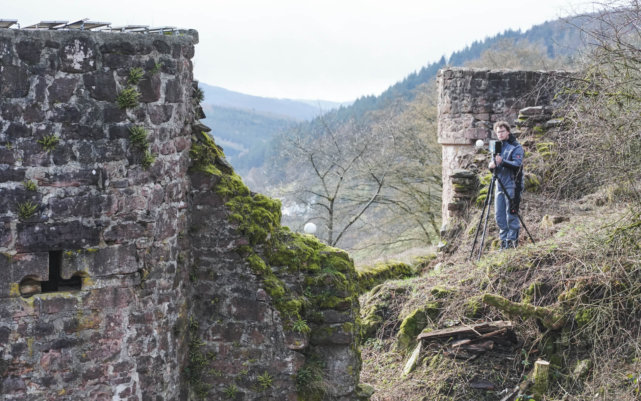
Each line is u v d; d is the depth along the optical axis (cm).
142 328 594
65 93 542
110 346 578
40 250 544
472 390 811
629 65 816
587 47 871
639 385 727
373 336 970
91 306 567
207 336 694
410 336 918
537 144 1247
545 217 1081
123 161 572
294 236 739
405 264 1447
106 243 570
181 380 664
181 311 650
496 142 981
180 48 609
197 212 688
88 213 559
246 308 691
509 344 839
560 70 1500
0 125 522
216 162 703
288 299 698
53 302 552
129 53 568
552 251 893
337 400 714
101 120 559
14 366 543
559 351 809
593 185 1152
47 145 539
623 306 799
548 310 817
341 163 2397
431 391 821
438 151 2458
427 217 2477
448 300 916
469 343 844
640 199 807
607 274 813
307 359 715
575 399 755
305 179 2475
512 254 916
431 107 2589
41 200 541
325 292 720
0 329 536
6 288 534
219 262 690
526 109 1303
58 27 560
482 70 1526
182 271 657
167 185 612
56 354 556
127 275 581
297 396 696
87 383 570
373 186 2489
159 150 598
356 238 2736
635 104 809
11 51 520
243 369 694
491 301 823
